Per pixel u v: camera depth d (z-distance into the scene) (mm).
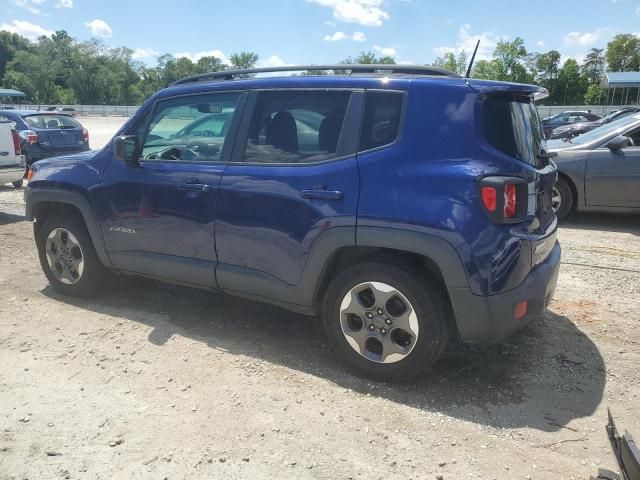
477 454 2840
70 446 2855
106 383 3469
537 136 3709
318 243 3469
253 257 3777
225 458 2775
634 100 59375
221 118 4004
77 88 97438
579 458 2818
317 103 3619
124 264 4461
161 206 4125
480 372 3650
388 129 3379
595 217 8383
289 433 2986
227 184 3822
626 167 7355
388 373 3445
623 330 4285
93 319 4441
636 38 75125
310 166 3547
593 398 3367
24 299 4840
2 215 8648
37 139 12250
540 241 3371
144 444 2879
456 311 3166
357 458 2795
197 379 3531
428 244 3129
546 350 3953
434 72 3521
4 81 99312
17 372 3590
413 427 3053
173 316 4531
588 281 5379
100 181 4434
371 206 3279
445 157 3184
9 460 2742
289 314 4602
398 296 3330
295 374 3607
